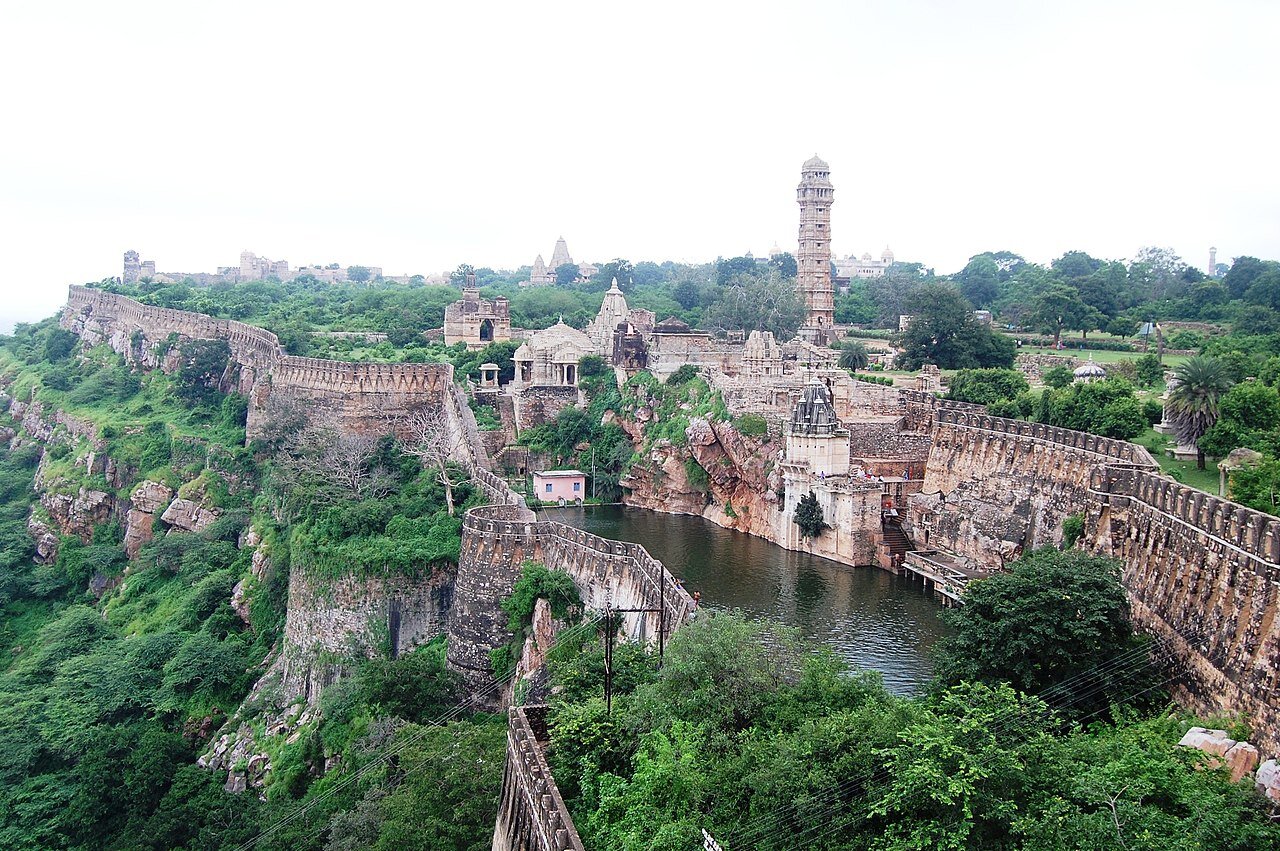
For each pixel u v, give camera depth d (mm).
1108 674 67688
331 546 115875
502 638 101312
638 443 191250
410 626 110500
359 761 88812
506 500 115125
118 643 130625
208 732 114375
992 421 138125
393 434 158375
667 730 54812
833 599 119438
